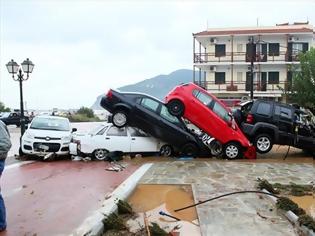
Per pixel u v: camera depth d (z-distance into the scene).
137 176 11.00
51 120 16.25
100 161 14.41
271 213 7.29
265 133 15.40
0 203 6.42
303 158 15.30
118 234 6.34
